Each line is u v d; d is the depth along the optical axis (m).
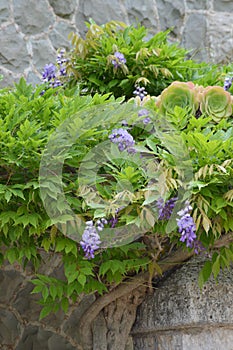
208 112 2.23
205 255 2.41
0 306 2.60
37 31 3.39
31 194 1.96
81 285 2.19
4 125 1.95
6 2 3.33
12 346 2.59
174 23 3.79
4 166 1.98
